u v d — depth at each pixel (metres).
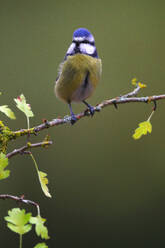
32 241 10.20
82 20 13.62
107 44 13.38
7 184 11.34
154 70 13.04
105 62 13.13
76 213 11.21
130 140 12.26
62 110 12.22
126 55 13.26
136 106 12.45
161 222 11.24
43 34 13.48
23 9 13.66
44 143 3.64
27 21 13.59
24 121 11.84
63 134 12.14
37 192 11.34
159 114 12.39
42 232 3.04
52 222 11.05
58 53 13.30
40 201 11.24
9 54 13.26
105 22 13.59
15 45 13.41
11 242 10.24
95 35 13.48
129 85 12.88
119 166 12.06
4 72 13.07
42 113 12.21
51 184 11.63
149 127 4.48
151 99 4.64
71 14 13.68
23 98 4.16
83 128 12.33
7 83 12.88
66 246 10.73
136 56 13.18
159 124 12.31
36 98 12.61
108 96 12.68
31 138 11.83
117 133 12.37
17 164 11.54
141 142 12.14
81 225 11.02
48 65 13.16
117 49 13.33
